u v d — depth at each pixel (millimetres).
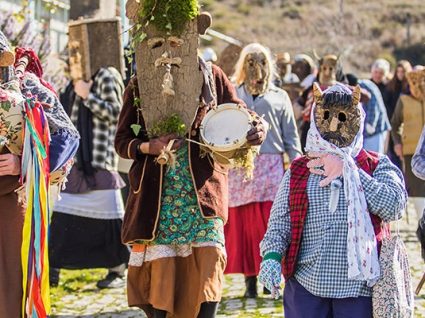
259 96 9484
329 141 5746
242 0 54188
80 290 10117
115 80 9789
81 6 12430
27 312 5785
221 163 6680
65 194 9938
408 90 13844
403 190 5766
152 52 6758
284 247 5785
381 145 13094
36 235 5809
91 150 9852
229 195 9422
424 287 9883
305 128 12773
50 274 10148
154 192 6676
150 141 6703
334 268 5621
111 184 9953
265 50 9539
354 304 5617
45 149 5875
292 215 5746
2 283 5781
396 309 5547
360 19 52125
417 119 13438
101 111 9680
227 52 13023
